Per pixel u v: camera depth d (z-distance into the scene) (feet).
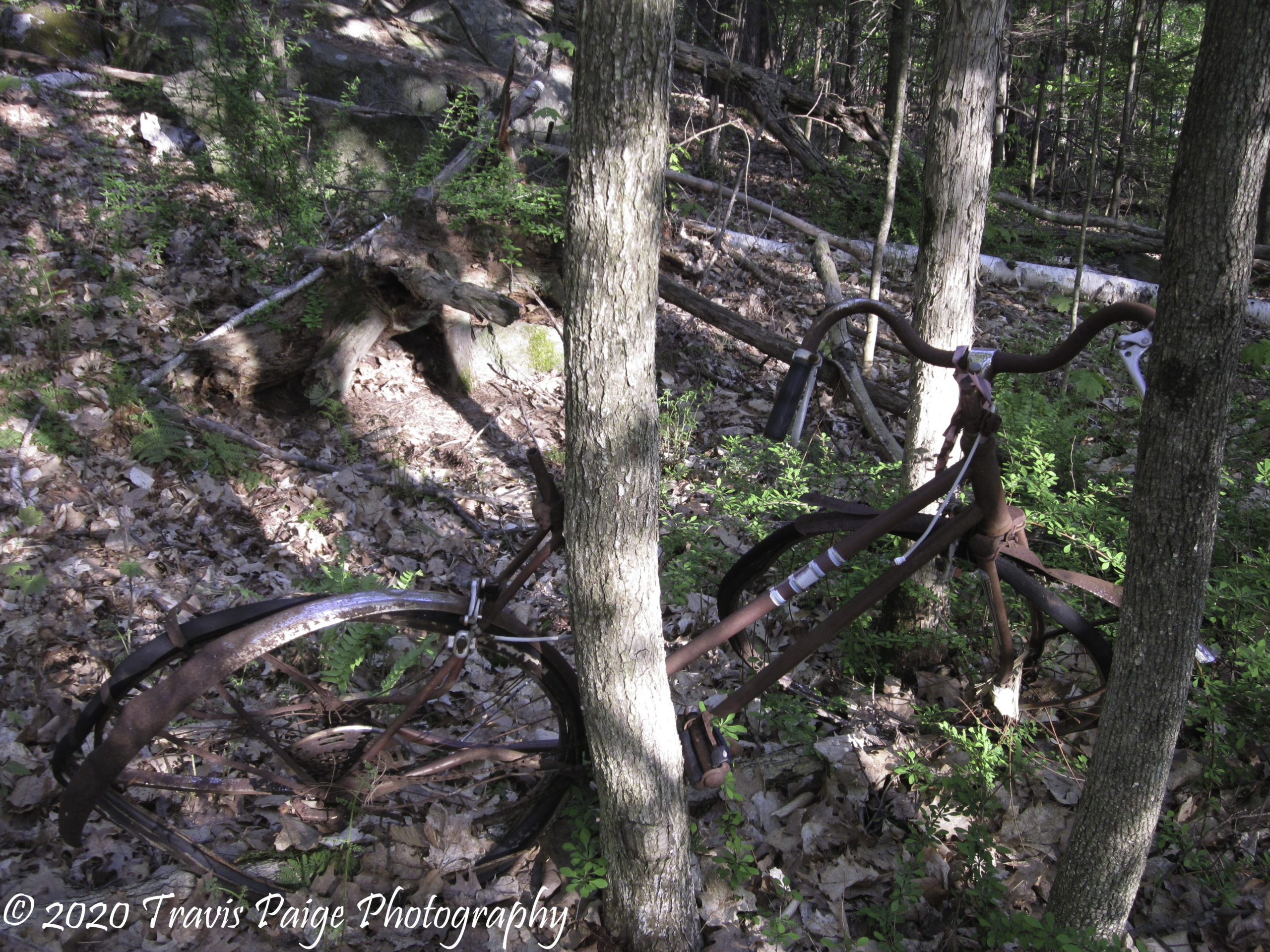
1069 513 9.95
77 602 10.47
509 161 17.67
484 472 14.94
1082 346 6.91
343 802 7.77
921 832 8.13
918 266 9.81
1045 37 29.27
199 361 14.76
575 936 7.30
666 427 16.34
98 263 16.53
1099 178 40.93
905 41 19.08
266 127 17.24
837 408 17.40
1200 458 5.54
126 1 23.76
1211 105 5.01
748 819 8.44
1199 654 8.49
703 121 30.45
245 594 10.28
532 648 7.59
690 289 19.77
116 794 7.09
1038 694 9.75
